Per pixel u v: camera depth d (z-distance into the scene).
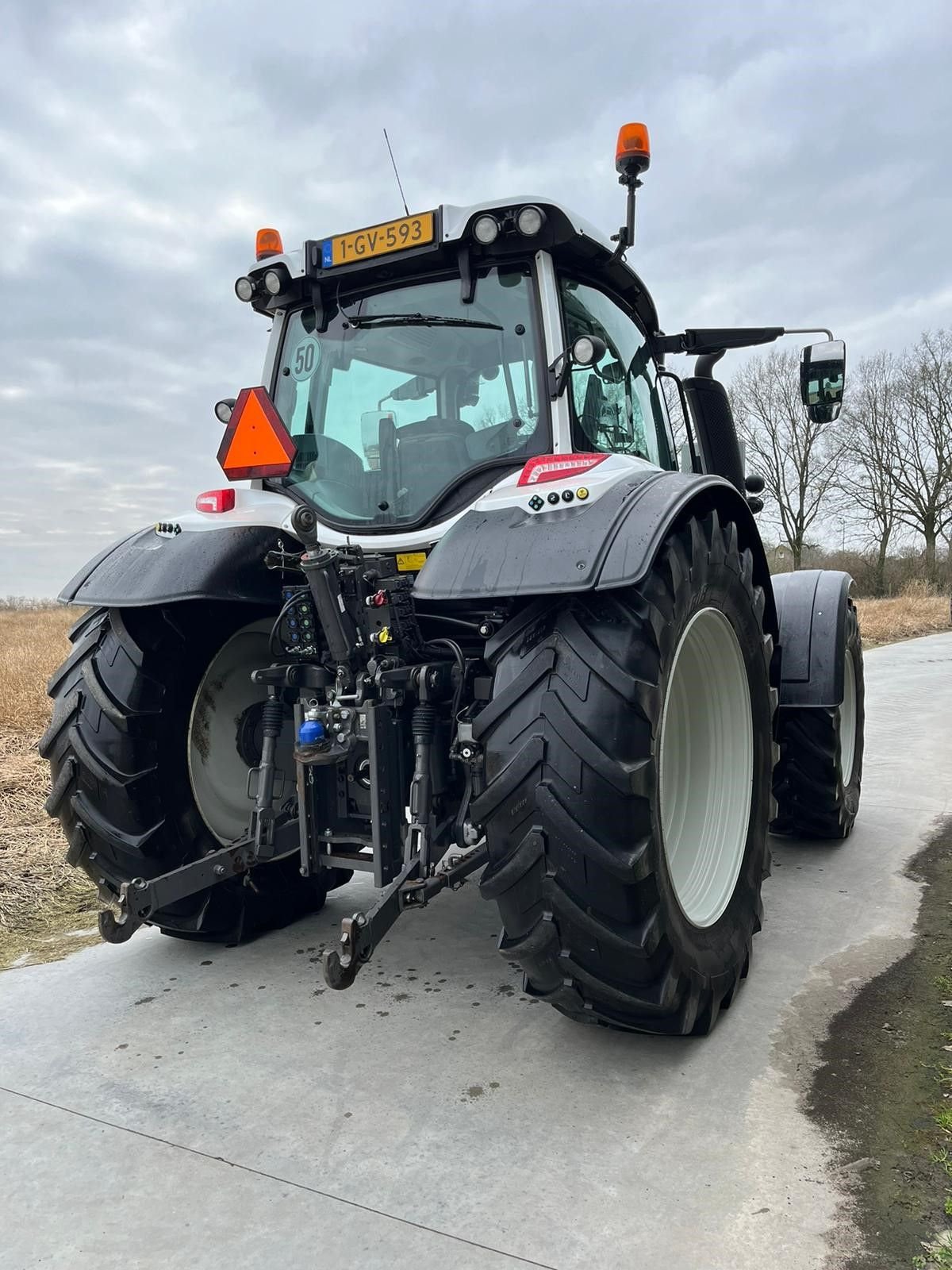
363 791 2.42
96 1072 2.17
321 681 2.41
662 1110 1.95
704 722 2.58
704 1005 2.18
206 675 2.77
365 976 2.70
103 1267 1.55
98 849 2.64
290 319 2.92
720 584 2.33
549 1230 1.59
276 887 3.04
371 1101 2.02
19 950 2.98
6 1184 1.77
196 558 2.47
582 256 2.61
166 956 2.88
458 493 2.50
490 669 2.16
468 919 3.16
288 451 2.32
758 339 3.18
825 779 3.63
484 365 2.54
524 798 1.90
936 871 3.52
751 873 2.53
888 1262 1.49
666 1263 1.50
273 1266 1.53
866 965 2.67
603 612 1.94
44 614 22.55
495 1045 2.26
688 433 3.43
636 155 2.50
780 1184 1.69
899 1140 1.82
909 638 16.06
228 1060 2.21
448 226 2.48
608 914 1.88
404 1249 1.56
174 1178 1.77
